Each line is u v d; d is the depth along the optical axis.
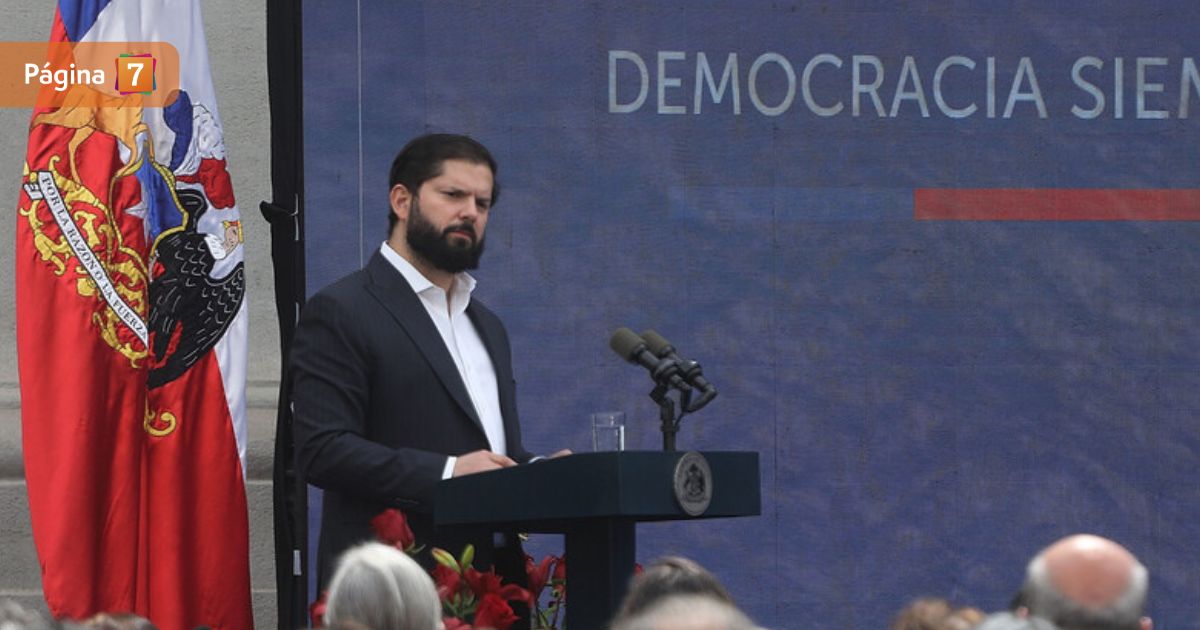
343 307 16.53
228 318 21.09
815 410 22.42
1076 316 22.69
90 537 19.92
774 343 22.42
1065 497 22.55
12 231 22.56
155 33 21.09
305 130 21.64
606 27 22.34
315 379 16.38
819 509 22.34
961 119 22.69
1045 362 22.64
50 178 20.48
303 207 21.41
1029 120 22.77
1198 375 22.75
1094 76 22.86
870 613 22.31
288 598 20.42
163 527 20.44
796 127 22.55
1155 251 22.80
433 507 15.37
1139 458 22.66
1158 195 22.83
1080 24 22.88
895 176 22.61
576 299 22.20
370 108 21.78
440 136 16.94
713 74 22.48
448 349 16.73
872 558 22.36
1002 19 22.80
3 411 22.42
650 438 22.22
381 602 10.18
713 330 22.36
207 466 20.72
